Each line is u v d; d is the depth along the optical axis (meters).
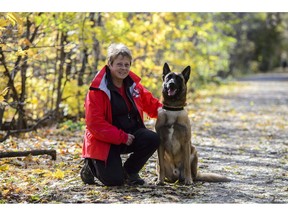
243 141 10.02
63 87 11.30
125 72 5.77
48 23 9.91
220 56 27.34
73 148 8.38
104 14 11.24
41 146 8.59
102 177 5.77
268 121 13.58
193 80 20.02
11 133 9.72
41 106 12.16
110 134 5.61
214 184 6.20
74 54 11.74
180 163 6.17
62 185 5.93
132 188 5.79
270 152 8.74
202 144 9.50
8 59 9.34
